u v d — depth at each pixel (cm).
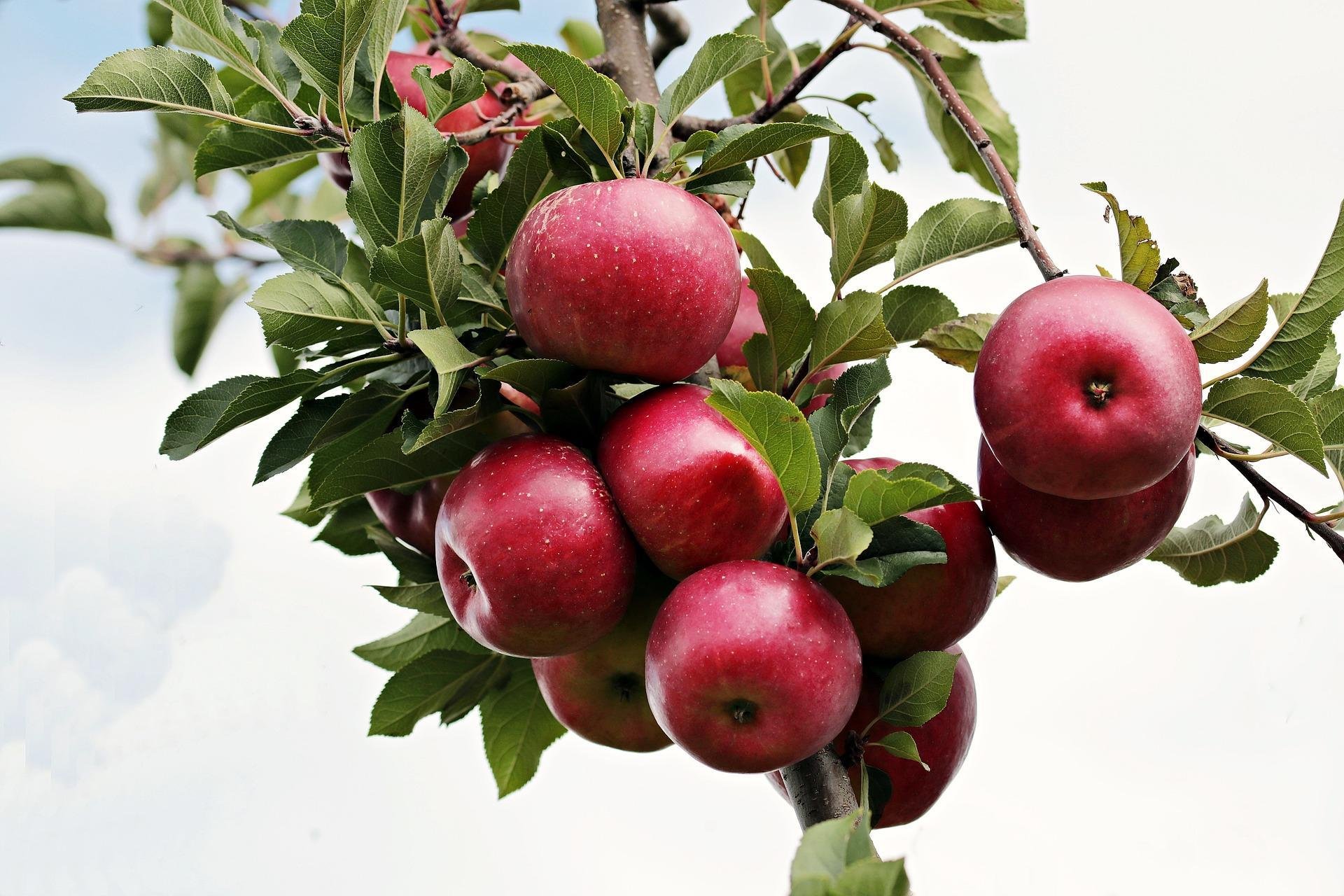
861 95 139
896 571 115
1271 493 121
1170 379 113
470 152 132
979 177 146
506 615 115
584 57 153
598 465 116
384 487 120
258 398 117
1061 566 119
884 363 118
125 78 119
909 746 115
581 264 113
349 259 130
